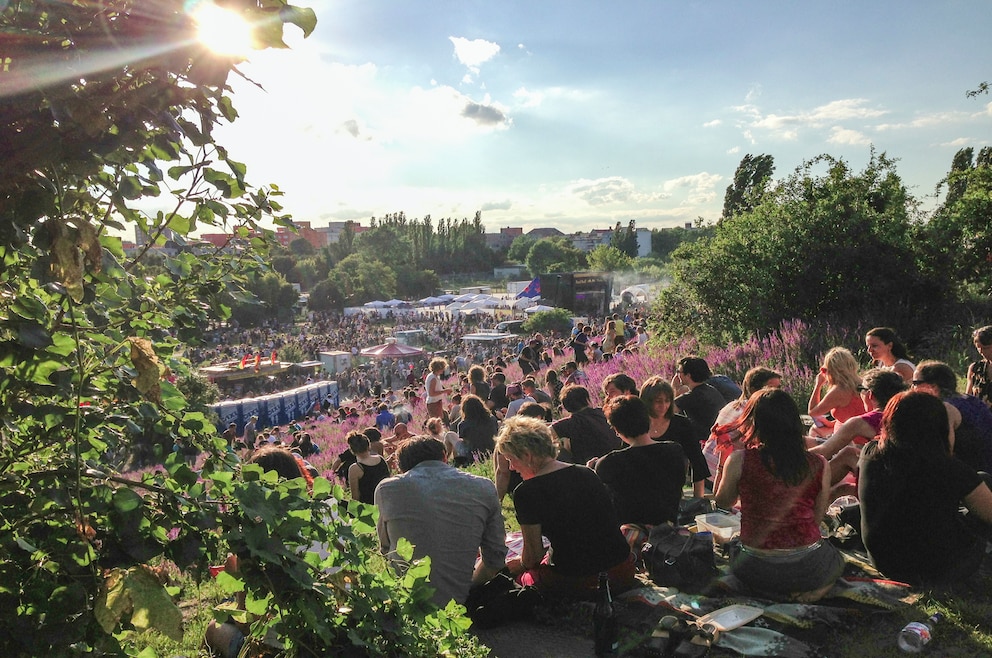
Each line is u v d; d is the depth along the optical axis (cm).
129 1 162
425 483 394
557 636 392
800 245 1320
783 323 1216
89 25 158
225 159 207
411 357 4797
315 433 2272
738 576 401
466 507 394
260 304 251
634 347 1611
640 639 362
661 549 421
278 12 164
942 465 376
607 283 5894
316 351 5859
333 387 3853
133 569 179
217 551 204
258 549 195
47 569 182
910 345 1201
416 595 248
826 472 386
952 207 1402
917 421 382
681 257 1479
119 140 167
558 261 14400
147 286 233
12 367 177
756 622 369
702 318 1426
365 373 4522
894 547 387
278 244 256
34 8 158
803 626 358
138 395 213
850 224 1288
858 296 1264
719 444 438
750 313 1320
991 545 420
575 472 408
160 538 195
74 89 165
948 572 381
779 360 1095
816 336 1152
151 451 222
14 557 181
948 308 1248
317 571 221
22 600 175
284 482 222
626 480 462
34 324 170
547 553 446
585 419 591
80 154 164
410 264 14575
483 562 412
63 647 171
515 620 413
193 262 244
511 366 2455
